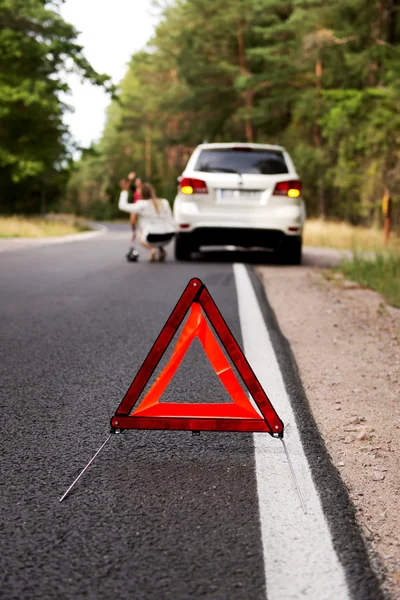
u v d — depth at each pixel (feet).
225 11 204.44
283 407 17.30
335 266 55.21
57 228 122.42
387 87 135.03
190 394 18.28
